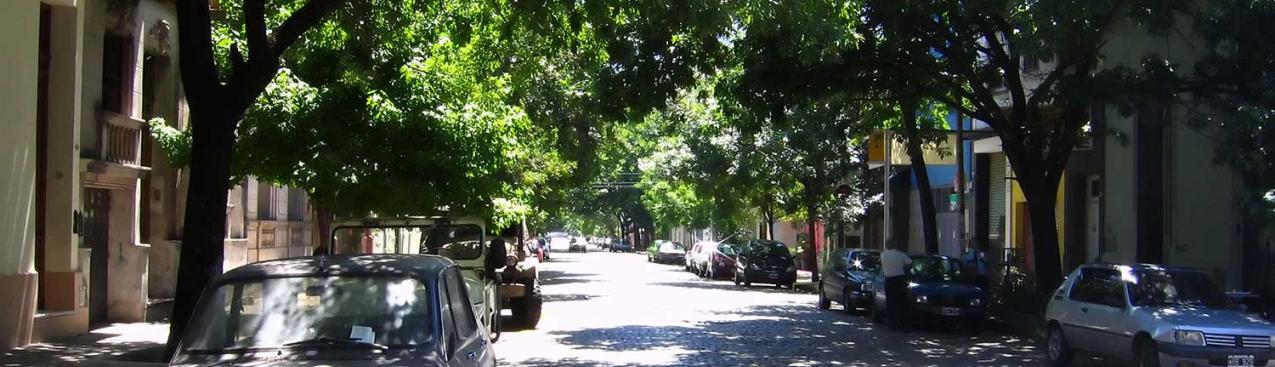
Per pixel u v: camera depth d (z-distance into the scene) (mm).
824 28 11703
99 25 14805
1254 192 12625
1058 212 24766
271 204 22781
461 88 14719
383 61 13906
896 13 14719
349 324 5961
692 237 78562
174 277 17188
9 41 12031
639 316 19781
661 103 14797
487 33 14312
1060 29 12953
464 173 14211
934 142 24297
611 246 92438
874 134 24453
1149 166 19484
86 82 14477
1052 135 17188
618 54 14055
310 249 26250
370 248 15641
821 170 30109
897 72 15656
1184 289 11742
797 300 25359
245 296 6121
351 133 13539
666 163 33781
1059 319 12781
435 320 6004
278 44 10047
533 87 24062
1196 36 15648
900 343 15383
